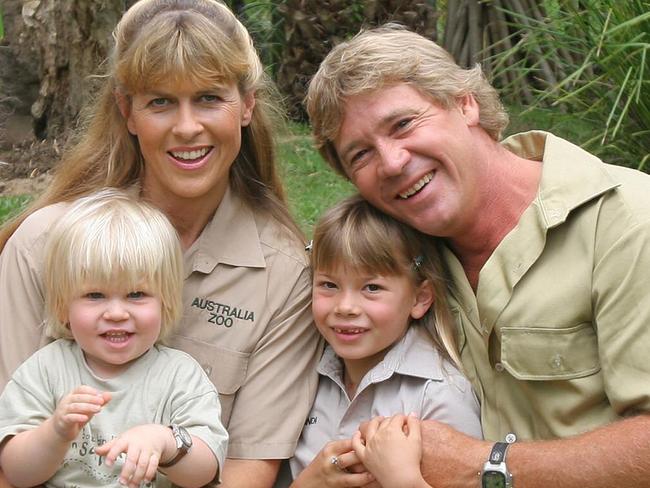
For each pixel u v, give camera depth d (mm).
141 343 3188
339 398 3543
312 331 3580
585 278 3092
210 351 3438
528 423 3297
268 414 3428
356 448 3195
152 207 3334
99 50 8328
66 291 3168
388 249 3365
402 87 3229
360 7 9047
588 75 7305
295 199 6727
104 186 3590
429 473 3125
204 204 3510
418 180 3244
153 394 3184
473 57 8977
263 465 3414
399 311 3420
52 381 3201
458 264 3457
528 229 3186
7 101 8711
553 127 7324
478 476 3066
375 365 3504
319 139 3451
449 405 3330
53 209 3488
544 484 2984
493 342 3295
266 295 3496
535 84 8789
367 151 3303
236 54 3297
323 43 9117
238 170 3666
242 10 9969
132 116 3396
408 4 8617
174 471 3023
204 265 3482
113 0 8289
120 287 3141
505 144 3590
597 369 3131
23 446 2992
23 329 3352
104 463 3107
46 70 8484
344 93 3250
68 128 8516
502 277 3217
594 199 3129
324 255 3412
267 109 3693
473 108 3348
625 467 2900
